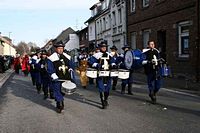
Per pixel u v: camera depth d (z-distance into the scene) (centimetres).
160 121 841
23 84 2058
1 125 845
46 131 768
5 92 1617
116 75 1076
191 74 1862
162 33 2370
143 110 1002
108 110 1021
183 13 1939
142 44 2688
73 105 1135
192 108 1017
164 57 2322
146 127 779
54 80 977
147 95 1346
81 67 1716
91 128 783
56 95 999
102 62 1063
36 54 1609
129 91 1389
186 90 1458
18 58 3412
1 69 3497
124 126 794
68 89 981
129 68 1336
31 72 1908
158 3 2309
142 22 2670
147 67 1130
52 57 995
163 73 1146
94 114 960
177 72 2038
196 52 1791
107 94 1067
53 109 1077
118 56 1407
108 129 768
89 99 1279
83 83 1706
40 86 1548
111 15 3772
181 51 2014
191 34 1850
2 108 1116
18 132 766
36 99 1334
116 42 3619
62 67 994
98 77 1057
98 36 4634
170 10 2112
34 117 944
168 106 1062
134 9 2900
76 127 799
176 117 887
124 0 3177
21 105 1176
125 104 1124
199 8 1752
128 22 3055
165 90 1475
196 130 739
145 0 2628
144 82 1919
